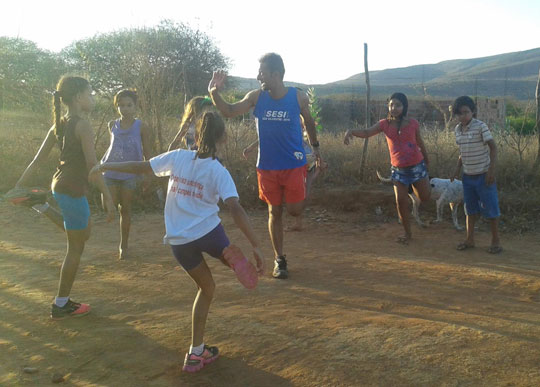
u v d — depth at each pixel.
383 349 3.54
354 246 6.63
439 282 5.14
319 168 5.72
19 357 3.56
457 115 6.18
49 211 4.23
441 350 3.51
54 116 4.09
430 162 9.13
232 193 3.17
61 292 4.16
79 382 3.25
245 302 4.55
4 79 16.36
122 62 10.69
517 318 4.14
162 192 8.85
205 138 3.27
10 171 9.72
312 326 3.95
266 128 5.19
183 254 3.28
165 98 10.45
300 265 5.77
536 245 6.59
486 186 6.15
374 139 10.41
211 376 3.30
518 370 3.26
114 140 5.84
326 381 3.19
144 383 3.23
